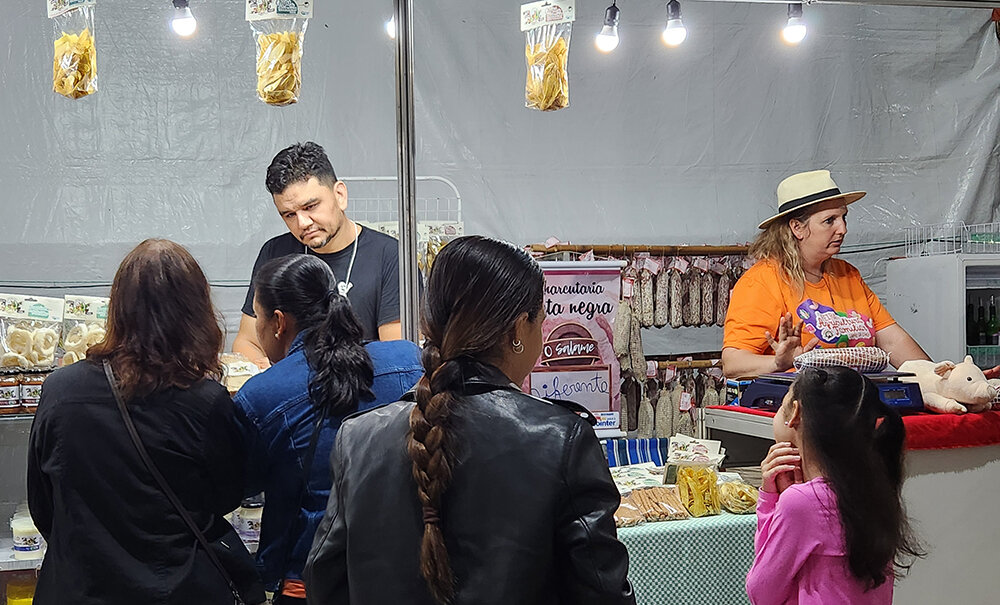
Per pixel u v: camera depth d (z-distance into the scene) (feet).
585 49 14.62
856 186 15.64
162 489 6.44
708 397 14.03
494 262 5.02
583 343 10.04
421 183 14.15
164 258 6.65
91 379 6.48
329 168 10.75
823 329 11.49
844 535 7.29
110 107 12.87
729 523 8.94
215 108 13.26
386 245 11.37
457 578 4.57
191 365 6.59
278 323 7.25
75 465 6.34
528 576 4.56
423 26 14.03
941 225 15.88
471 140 14.29
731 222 15.23
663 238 14.99
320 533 5.07
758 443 11.30
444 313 5.03
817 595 7.36
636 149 14.88
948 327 14.12
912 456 9.52
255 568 6.93
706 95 15.10
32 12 12.55
